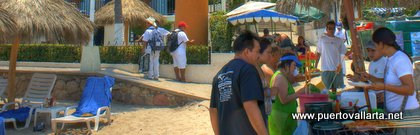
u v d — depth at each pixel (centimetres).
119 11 1664
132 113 860
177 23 1323
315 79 946
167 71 1162
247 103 284
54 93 1087
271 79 417
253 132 295
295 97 420
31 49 1295
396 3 598
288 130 416
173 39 1088
